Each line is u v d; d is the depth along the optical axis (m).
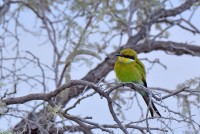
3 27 13.41
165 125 8.36
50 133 11.48
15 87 9.61
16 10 14.52
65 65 12.36
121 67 12.29
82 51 12.07
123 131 8.84
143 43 15.23
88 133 10.05
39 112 11.80
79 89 13.81
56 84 12.61
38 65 11.91
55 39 14.09
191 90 9.00
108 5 13.69
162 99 8.83
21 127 11.23
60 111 9.35
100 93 8.98
